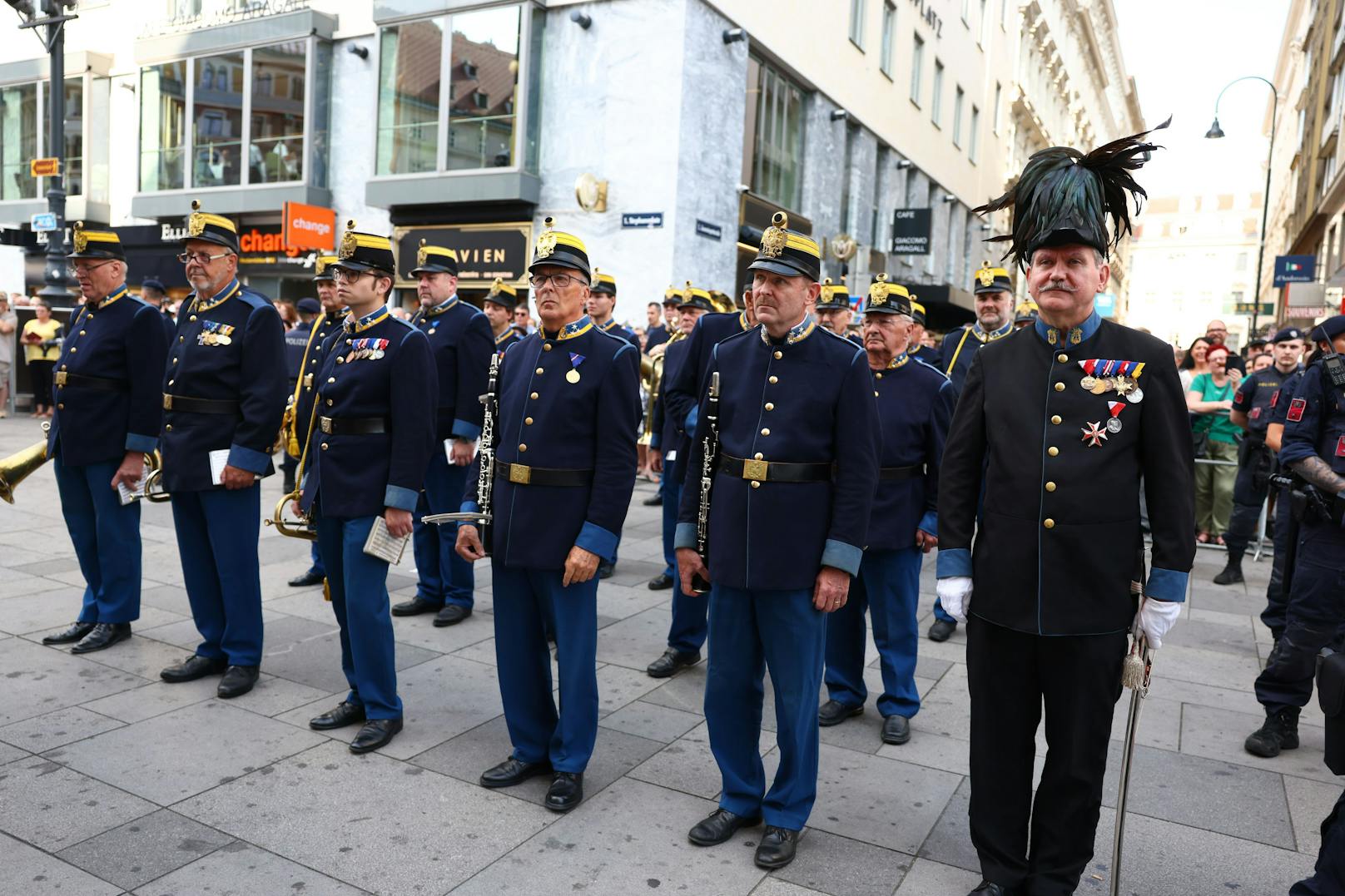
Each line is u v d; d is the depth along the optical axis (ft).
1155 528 8.59
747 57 48.03
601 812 10.91
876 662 16.80
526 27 44.60
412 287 49.24
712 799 11.32
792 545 9.98
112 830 10.11
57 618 17.08
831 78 58.54
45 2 45.39
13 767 11.46
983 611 8.99
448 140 47.34
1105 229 8.56
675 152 42.80
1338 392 13.09
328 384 12.84
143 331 15.25
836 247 55.01
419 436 12.57
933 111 81.41
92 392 15.20
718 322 16.19
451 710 13.71
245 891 9.11
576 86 44.88
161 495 15.75
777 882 9.61
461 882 9.37
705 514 10.58
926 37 76.07
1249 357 32.19
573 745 11.17
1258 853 10.42
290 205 49.19
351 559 12.42
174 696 13.85
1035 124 119.44
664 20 42.83
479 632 17.37
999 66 101.09
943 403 13.85
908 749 13.07
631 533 26.99
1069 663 8.77
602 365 11.21
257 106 53.93
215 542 14.05
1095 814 8.96
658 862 9.89
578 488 11.15
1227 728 14.11
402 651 16.22
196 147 57.00
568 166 45.32
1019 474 8.81
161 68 57.88
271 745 12.35
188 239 14.25
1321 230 82.28
